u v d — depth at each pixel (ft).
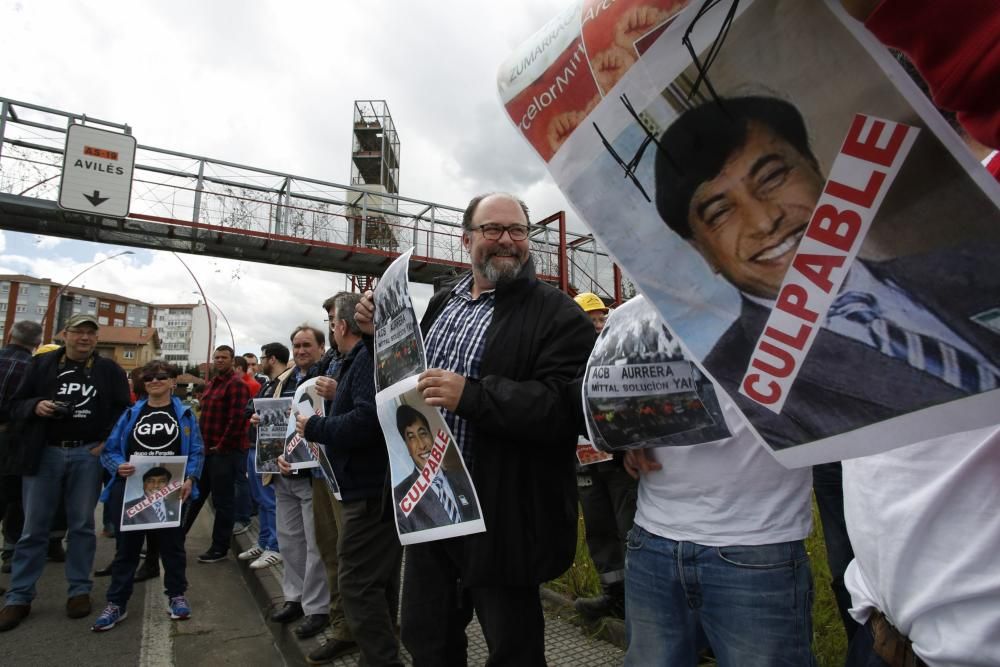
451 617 6.05
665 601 4.50
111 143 32.94
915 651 2.81
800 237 2.29
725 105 2.36
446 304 7.18
